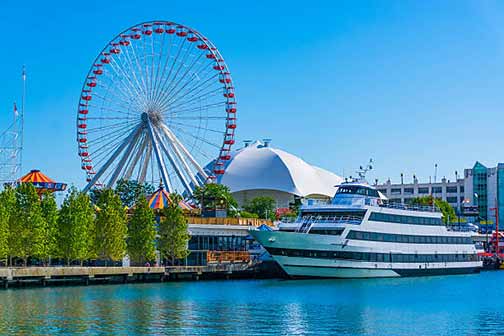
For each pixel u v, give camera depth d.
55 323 83.50
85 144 182.38
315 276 138.12
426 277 154.88
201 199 188.00
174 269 140.75
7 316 87.25
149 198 177.12
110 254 136.12
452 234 163.50
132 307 96.88
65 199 132.00
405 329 85.06
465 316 95.06
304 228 139.00
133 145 179.50
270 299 108.38
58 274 120.19
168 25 181.62
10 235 123.25
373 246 141.38
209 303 102.56
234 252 160.25
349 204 142.50
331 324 87.12
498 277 163.00
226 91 185.00
